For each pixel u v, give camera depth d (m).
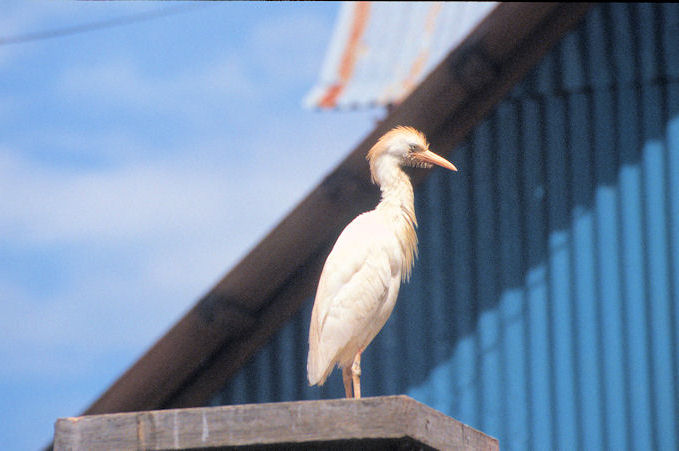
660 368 13.81
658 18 14.59
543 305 14.24
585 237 14.30
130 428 7.23
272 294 14.69
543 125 14.70
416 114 14.21
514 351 14.20
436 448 7.54
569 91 14.67
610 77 14.56
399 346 14.48
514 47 14.49
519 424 14.02
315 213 13.80
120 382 14.10
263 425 7.15
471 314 14.41
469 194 14.73
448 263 14.58
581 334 14.08
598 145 14.48
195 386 14.81
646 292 14.03
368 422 7.10
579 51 14.69
